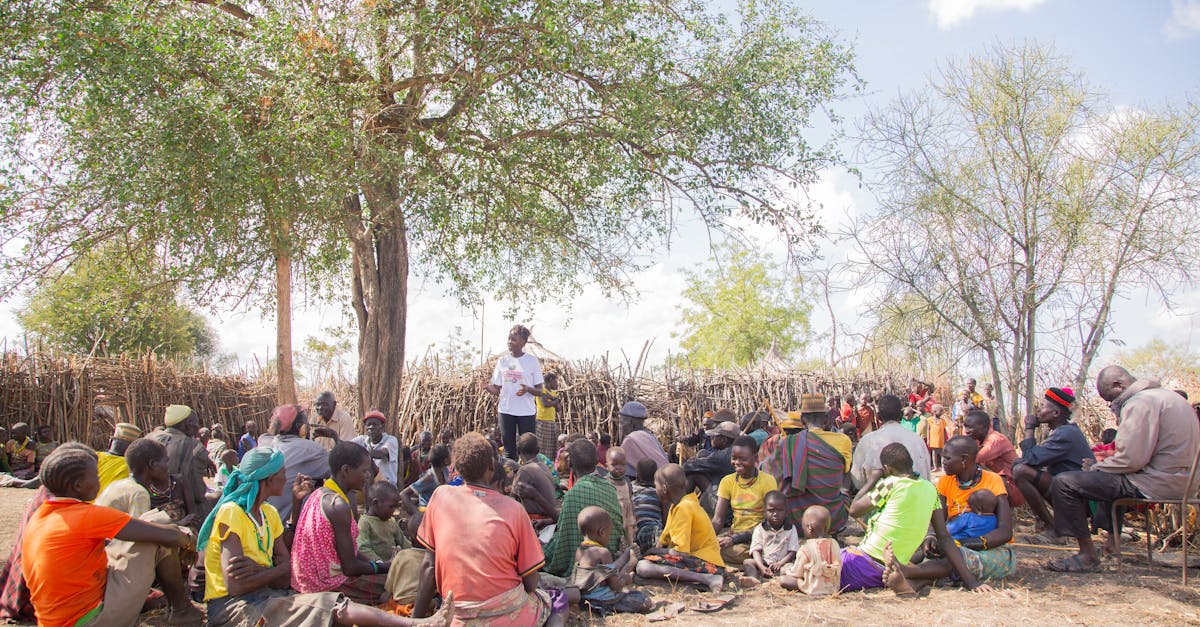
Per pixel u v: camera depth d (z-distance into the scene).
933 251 13.02
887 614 5.16
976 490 6.23
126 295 9.68
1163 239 11.67
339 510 4.89
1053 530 7.17
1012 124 12.57
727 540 6.82
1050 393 7.25
